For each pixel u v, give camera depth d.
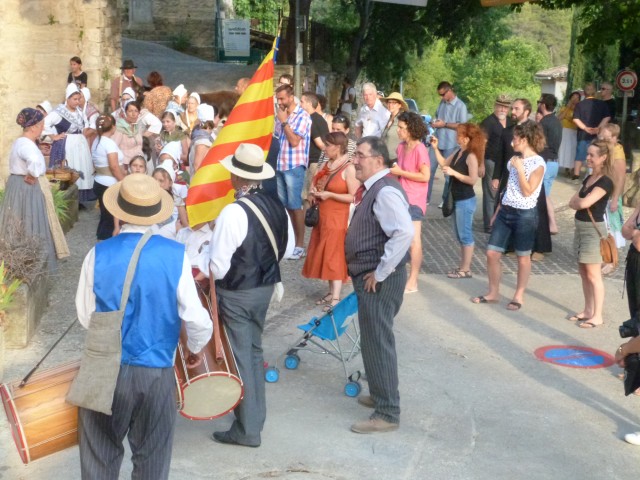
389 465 5.49
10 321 7.21
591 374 7.14
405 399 6.53
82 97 13.29
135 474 4.48
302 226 10.75
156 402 4.34
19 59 15.64
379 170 5.80
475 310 8.80
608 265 8.13
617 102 22.09
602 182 8.00
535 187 8.56
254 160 5.50
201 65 30.39
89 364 4.20
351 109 26.64
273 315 8.41
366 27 29.56
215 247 5.33
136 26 35.19
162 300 4.28
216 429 5.97
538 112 12.76
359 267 5.82
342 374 7.03
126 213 4.32
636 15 15.98
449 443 5.82
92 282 4.26
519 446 5.80
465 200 9.80
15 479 5.21
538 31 96.06
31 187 8.69
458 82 61.06
